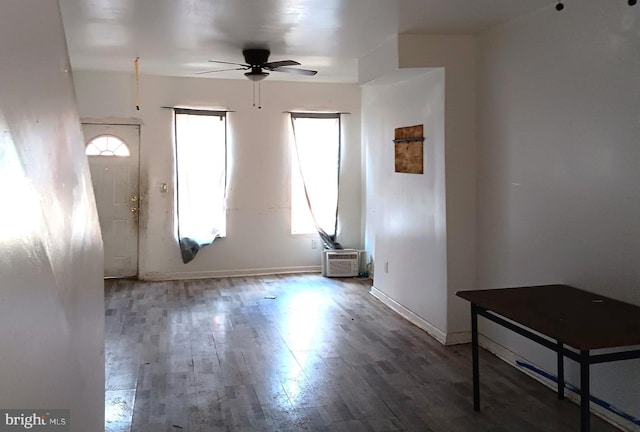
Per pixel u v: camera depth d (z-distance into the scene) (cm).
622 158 285
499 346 402
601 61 298
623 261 286
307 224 722
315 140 709
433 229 451
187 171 668
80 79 628
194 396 333
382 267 572
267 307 546
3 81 101
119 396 332
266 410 314
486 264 419
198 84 667
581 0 312
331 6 351
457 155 427
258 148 695
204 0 340
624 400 287
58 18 153
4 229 95
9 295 97
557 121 334
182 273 679
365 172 710
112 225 663
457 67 425
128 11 364
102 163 653
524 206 369
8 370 96
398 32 415
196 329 471
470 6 346
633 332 230
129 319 500
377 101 571
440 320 443
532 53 357
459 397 332
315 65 564
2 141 97
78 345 161
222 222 688
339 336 453
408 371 375
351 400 329
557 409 315
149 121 654
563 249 331
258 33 424
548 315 259
